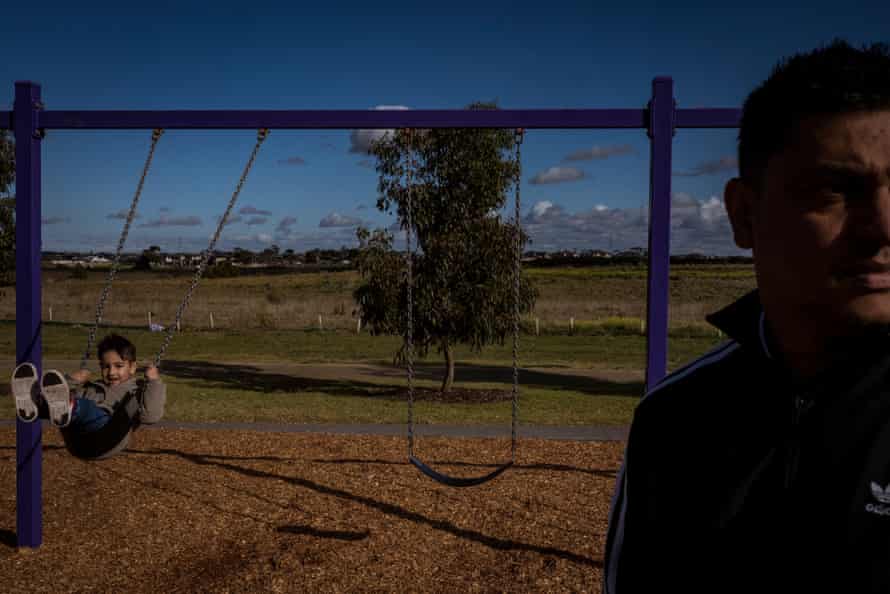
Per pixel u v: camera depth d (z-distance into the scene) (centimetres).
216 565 457
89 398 473
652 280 431
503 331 1250
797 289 79
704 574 93
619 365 1858
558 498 589
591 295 5200
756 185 85
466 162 1183
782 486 87
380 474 671
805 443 85
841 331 79
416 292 1245
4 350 2197
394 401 1219
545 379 1556
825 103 75
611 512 117
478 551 478
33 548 485
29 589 423
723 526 91
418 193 1188
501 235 1208
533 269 8600
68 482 644
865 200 74
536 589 419
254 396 1273
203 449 779
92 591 420
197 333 2867
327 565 455
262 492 613
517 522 532
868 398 82
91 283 6366
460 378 1585
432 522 534
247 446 795
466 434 866
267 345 2423
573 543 488
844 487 80
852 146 73
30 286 457
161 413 450
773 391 91
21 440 485
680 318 3272
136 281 6656
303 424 948
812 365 86
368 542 495
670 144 426
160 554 477
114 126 457
